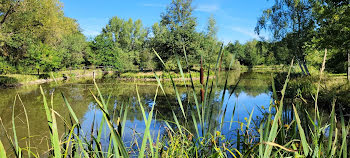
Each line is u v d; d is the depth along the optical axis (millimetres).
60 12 18547
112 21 53156
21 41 16547
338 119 5023
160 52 28406
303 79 12281
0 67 18516
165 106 9102
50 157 904
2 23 15641
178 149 1341
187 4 27750
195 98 1071
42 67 23438
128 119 6746
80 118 6852
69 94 13102
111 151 1064
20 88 16172
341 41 8539
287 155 1140
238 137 1253
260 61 53188
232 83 19297
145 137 807
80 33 41875
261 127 920
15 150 909
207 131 1116
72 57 31641
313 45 10859
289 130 1382
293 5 15469
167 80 24406
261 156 891
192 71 27719
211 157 1106
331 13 8914
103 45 40719
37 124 6297
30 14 15805
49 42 18641
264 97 10820
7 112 8227
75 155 987
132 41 54656
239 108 7145
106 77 29641
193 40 26953
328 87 8180
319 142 897
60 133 4645
